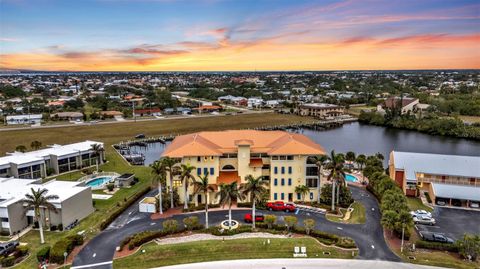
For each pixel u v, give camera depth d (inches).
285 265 1991.9
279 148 2972.4
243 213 2743.6
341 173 2765.7
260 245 2192.4
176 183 2987.2
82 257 2071.9
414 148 5792.3
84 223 2581.2
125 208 2851.9
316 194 3029.0
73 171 4008.4
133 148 5816.9
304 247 2113.7
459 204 2947.8
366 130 7632.9
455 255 2117.4
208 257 2074.3
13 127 6998.0
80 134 6437.0
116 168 4163.4
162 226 2508.6
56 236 2363.4
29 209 2276.1
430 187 3142.2
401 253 2127.2
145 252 2097.7
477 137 6550.2
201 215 2714.1
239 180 2952.8
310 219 2439.7
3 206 2335.1
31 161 3599.9
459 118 7632.9
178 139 3567.9
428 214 2630.4
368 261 2032.5
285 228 2431.1
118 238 2324.1
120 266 1975.9
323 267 1972.2
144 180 3659.0
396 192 2677.2
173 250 2119.8
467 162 3289.9
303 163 2972.4
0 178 3110.2
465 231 2448.3
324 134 7116.1
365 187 3472.0
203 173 2960.1
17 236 2361.0
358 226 2522.1
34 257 2076.8
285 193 3004.4
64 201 2456.9
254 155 3147.1
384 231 2438.5
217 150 3034.0
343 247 2186.3
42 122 7573.8
